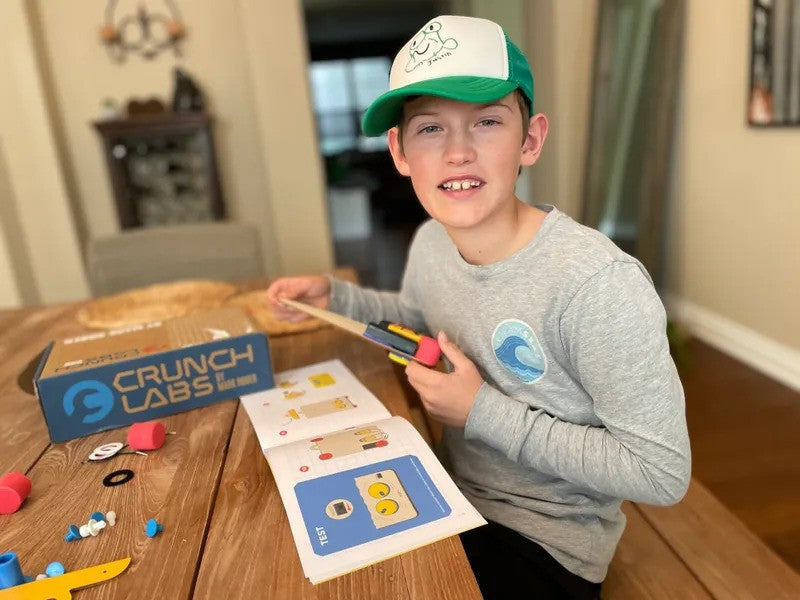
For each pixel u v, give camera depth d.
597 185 3.10
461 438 0.92
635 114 2.80
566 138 3.17
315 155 3.05
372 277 4.31
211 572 0.57
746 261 2.40
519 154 0.76
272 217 3.27
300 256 3.19
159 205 3.10
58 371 0.84
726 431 1.97
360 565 0.56
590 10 3.02
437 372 0.78
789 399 2.13
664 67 2.60
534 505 0.83
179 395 0.90
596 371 0.72
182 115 2.90
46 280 3.06
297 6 2.85
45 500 0.70
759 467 1.77
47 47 2.96
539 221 0.80
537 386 0.80
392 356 0.85
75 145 3.10
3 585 0.56
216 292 1.47
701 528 1.03
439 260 0.93
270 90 2.94
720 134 2.46
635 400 0.70
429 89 0.68
